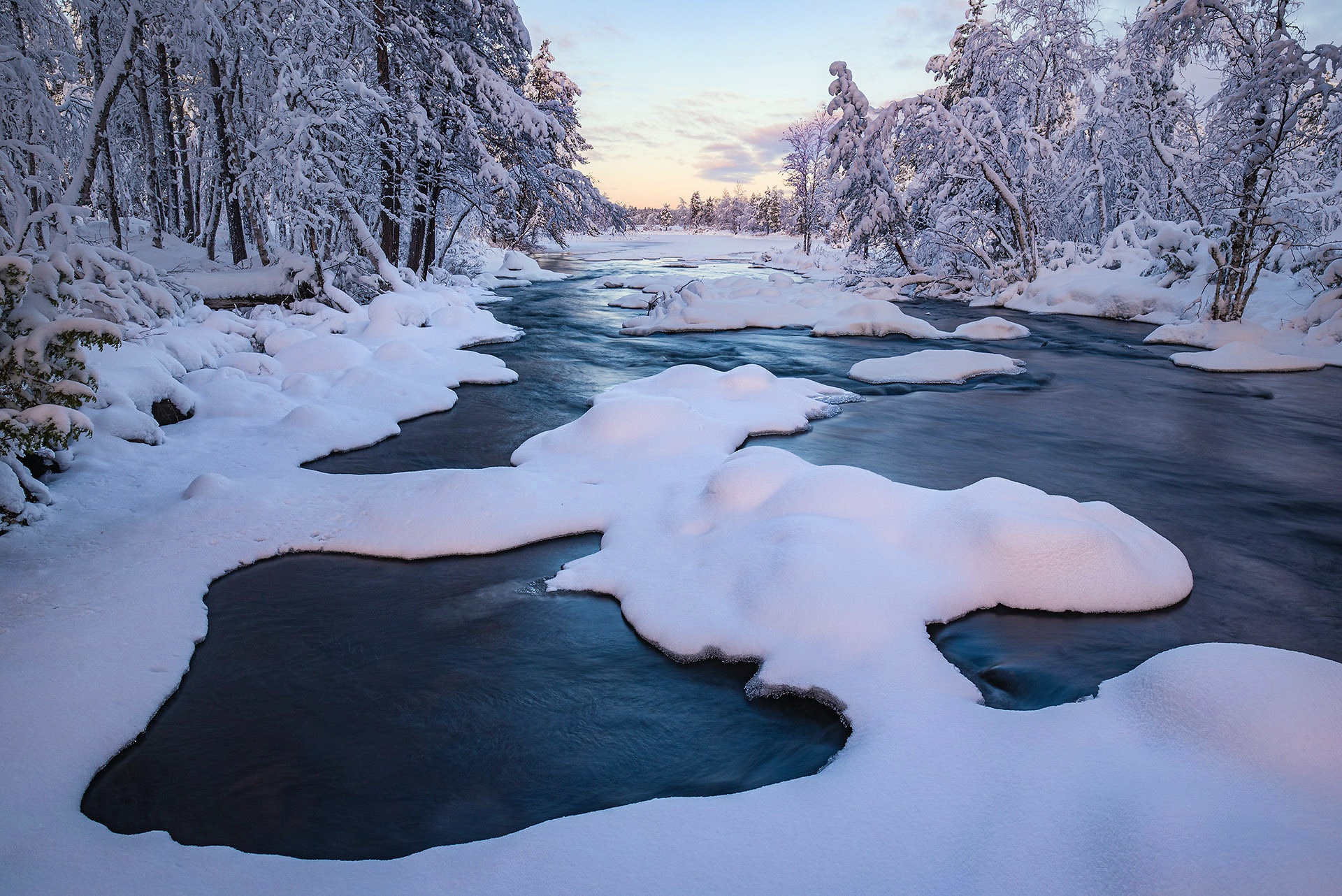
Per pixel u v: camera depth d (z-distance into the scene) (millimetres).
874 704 3857
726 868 2699
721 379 11578
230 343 12695
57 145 15609
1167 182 26047
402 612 5238
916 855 2719
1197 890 2328
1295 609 5297
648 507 6797
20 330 5484
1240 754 3123
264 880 2793
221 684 4395
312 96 17000
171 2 16656
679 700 4234
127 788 3537
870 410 11555
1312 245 18000
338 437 9023
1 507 5793
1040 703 4062
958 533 5512
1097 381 13922
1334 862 2375
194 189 27125
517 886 2652
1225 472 8703
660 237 105062
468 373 13016
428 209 23828
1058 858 2619
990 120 26469
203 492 6770
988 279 27328
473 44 24000
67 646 4418
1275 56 17031
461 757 3773
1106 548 5332
